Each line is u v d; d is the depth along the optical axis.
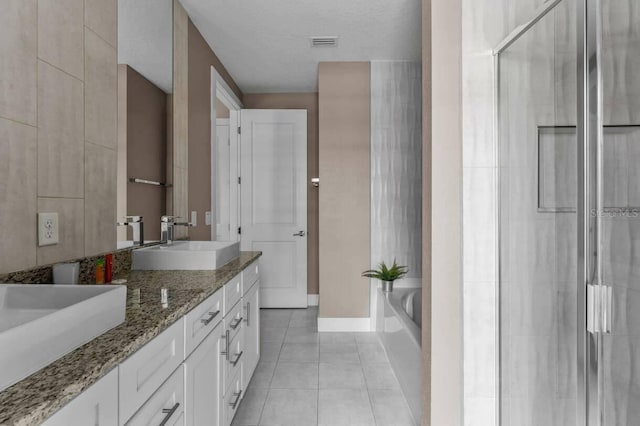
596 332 1.03
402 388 2.54
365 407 2.33
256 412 2.26
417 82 3.83
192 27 2.96
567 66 1.13
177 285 1.61
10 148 1.26
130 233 2.05
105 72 1.81
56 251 1.48
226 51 3.54
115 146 1.90
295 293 4.64
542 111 1.25
